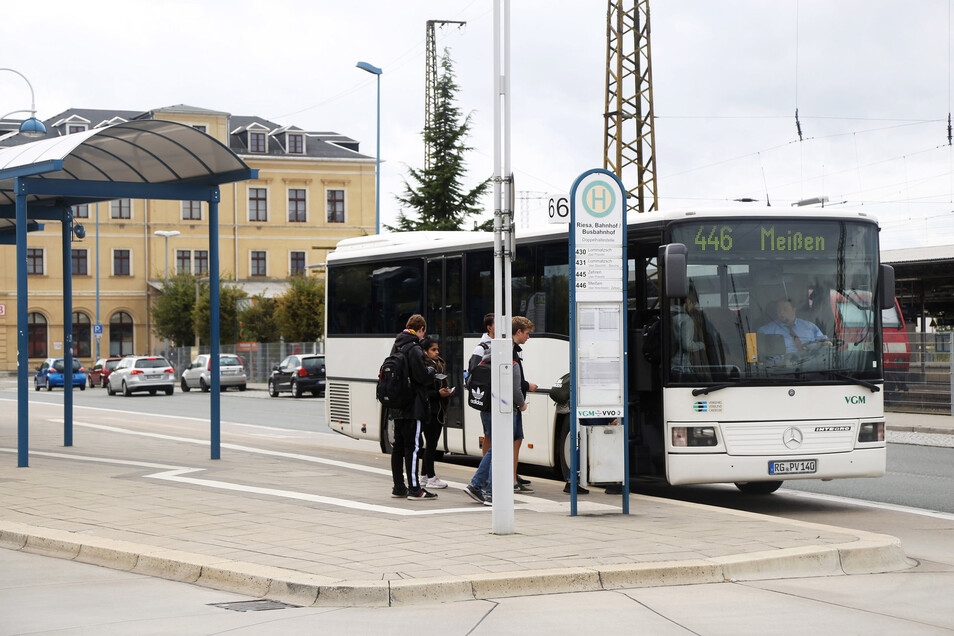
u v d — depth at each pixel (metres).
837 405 11.85
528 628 6.77
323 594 7.48
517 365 12.15
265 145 85.88
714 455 11.55
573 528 9.89
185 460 15.99
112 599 7.69
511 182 9.97
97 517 10.62
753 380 11.68
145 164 16.14
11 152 15.87
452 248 15.68
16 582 8.31
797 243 11.98
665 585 8.05
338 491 12.49
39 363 81.38
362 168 87.25
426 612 7.21
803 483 14.73
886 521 11.48
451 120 49.97
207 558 8.51
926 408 27.39
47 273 81.44
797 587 8.02
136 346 83.81
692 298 11.68
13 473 14.21
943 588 8.03
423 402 11.93
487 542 9.13
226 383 51.94
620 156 43.84
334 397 18.39
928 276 32.56
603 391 10.71
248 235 85.25
